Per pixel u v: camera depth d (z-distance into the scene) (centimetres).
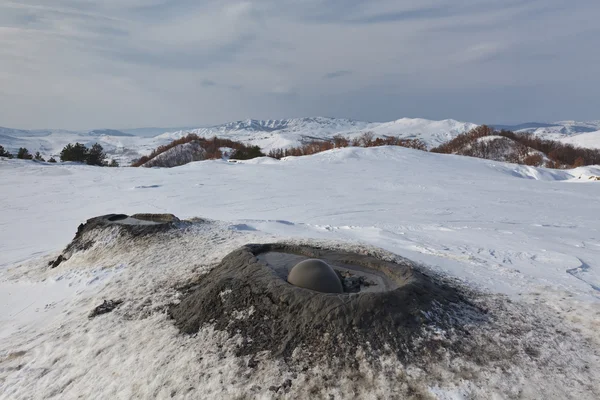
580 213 1822
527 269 823
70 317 677
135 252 941
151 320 590
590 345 485
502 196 2347
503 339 482
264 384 418
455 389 395
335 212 1830
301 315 496
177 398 415
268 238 916
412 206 1991
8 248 1311
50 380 496
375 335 464
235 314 532
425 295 538
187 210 1909
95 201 2200
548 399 383
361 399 391
